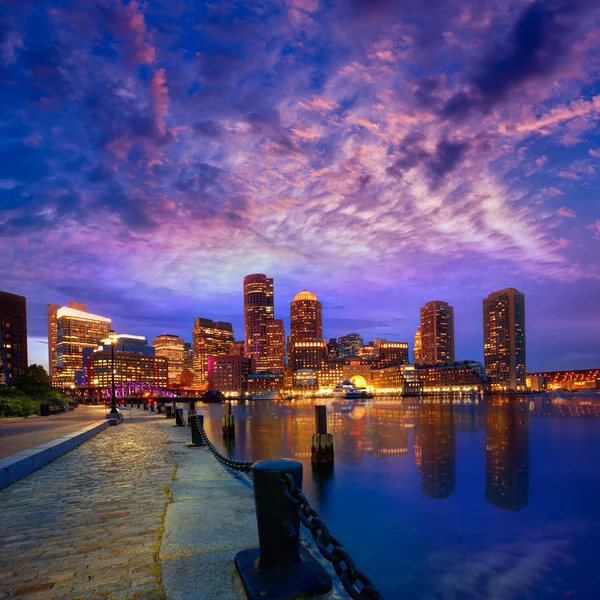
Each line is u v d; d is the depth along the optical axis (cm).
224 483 845
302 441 4262
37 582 403
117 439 1814
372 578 1191
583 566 1259
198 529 529
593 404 14412
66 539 520
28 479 908
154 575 409
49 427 2475
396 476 2478
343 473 2567
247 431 5506
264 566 362
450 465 2877
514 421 6938
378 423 6688
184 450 1422
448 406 13475
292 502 342
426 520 1681
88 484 852
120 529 555
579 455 3381
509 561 1298
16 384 6962
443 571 1230
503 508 1845
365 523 1648
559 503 1925
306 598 331
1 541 516
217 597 352
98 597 370
